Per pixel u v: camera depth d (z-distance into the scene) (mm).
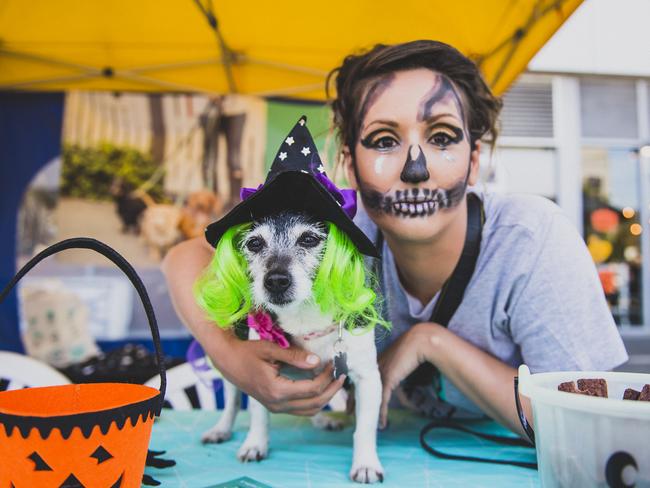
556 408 561
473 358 1073
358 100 1114
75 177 2881
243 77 2717
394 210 1071
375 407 974
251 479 863
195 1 2041
